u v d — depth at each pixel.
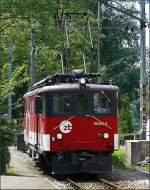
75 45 51.19
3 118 22.92
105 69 63.12
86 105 22.34
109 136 22.39
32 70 40.28
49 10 42.75
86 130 22.25
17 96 52.91
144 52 28.03
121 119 43.78
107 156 22.47
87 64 51.81
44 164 24.17
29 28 45.78
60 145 22.06
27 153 31.12
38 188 16.88
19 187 17.05
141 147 26.34
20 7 42.19
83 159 22.14
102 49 72.44
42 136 22.50
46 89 22.23
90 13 53.50
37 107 22.47
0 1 42.28
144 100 28.03
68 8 49.38
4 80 24.56
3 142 22.27
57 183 20.39
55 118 22.11
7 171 22.94
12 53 48.50
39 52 49.19
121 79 71.19
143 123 27.94
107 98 22.52
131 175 22.59
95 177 22.14
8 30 46.81
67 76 23.34
